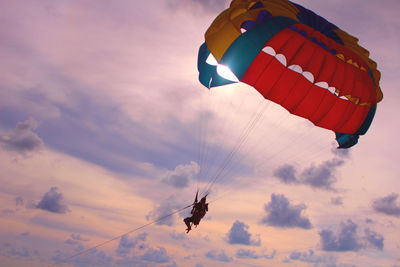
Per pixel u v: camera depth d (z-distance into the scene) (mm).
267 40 13516
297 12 15375
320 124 14492
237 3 14938
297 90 13820
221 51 14195
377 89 15031
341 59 14078
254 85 13969
